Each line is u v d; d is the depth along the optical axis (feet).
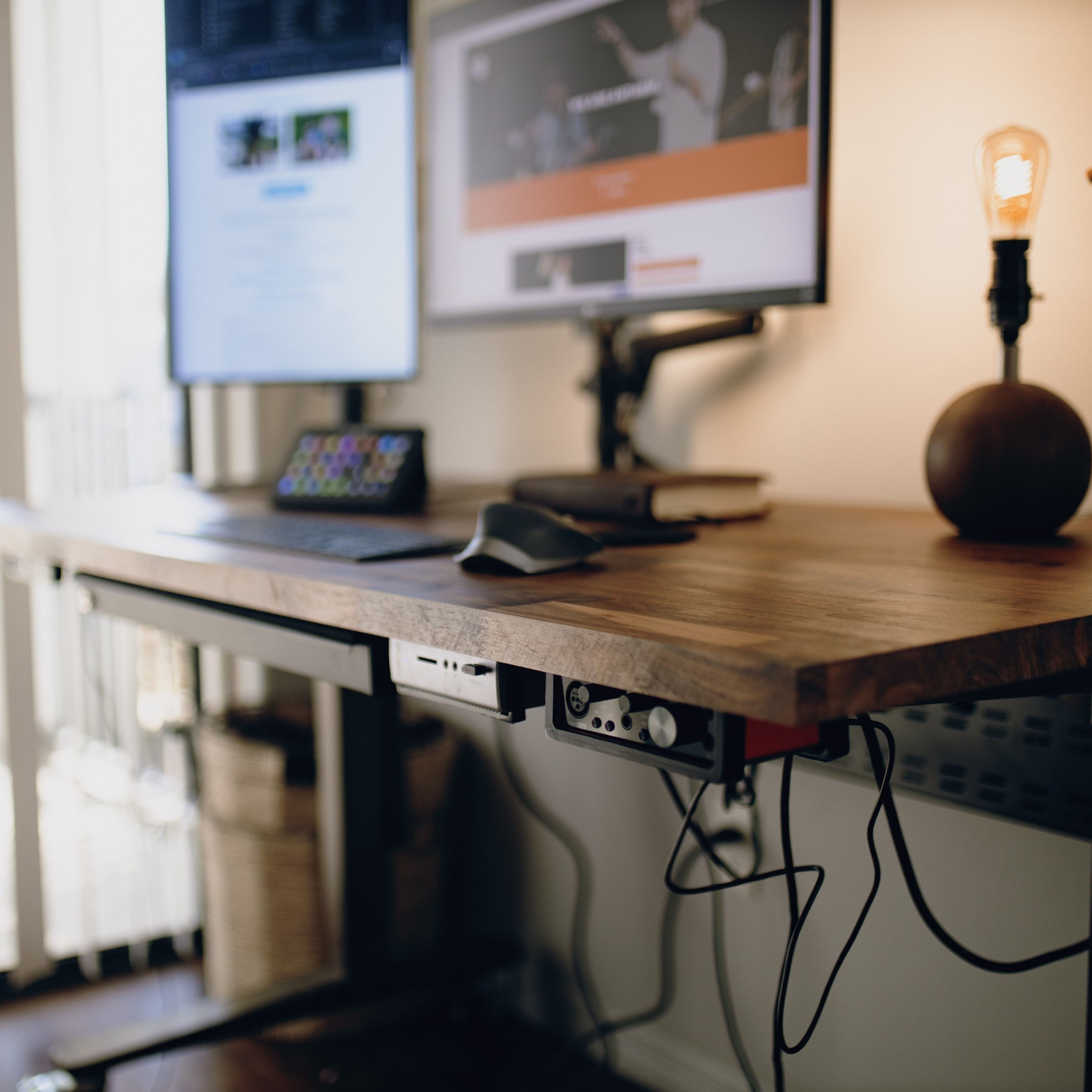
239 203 4.80
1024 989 3.56
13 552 3.71
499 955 5.40
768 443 4.75
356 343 4.72
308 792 5.30
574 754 5.25
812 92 3.60
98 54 6.00
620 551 2.83
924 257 4.11
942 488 3.05
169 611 3.24
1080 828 2.99
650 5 4.01
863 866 4.01
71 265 6.07
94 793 6.53
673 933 4.81
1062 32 3.64
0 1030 5.61
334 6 4.53
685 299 4.02
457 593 2.17
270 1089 5.04
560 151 4.37
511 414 6.12
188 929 6.56
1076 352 3.66
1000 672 1.73
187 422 6.71
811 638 1.66
